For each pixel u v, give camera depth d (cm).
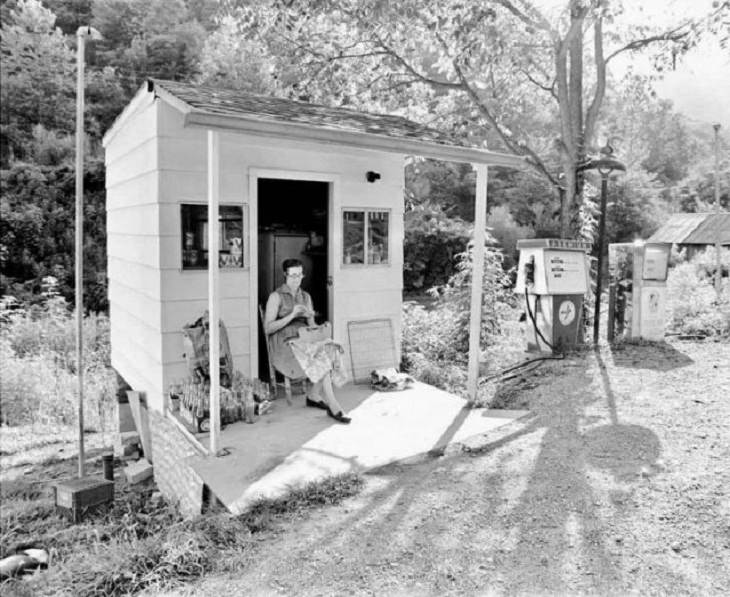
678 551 279
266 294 663
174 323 532
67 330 1212
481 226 539
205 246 543
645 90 1118
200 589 267
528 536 301
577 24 841
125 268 665
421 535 306
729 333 744
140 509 492
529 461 402
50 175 1911
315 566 281
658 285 746
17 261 1709
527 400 556
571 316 730
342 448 441
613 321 753
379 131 493
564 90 919
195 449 453
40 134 2122
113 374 1007
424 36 1047
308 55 1122
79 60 584
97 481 495
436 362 789
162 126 509
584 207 999
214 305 421
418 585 262
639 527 303
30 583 294
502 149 1241
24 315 1339
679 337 761
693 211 3747
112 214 726
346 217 627
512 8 909
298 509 342
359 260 642
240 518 332
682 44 888
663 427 449
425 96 1188
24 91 2242
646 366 625
